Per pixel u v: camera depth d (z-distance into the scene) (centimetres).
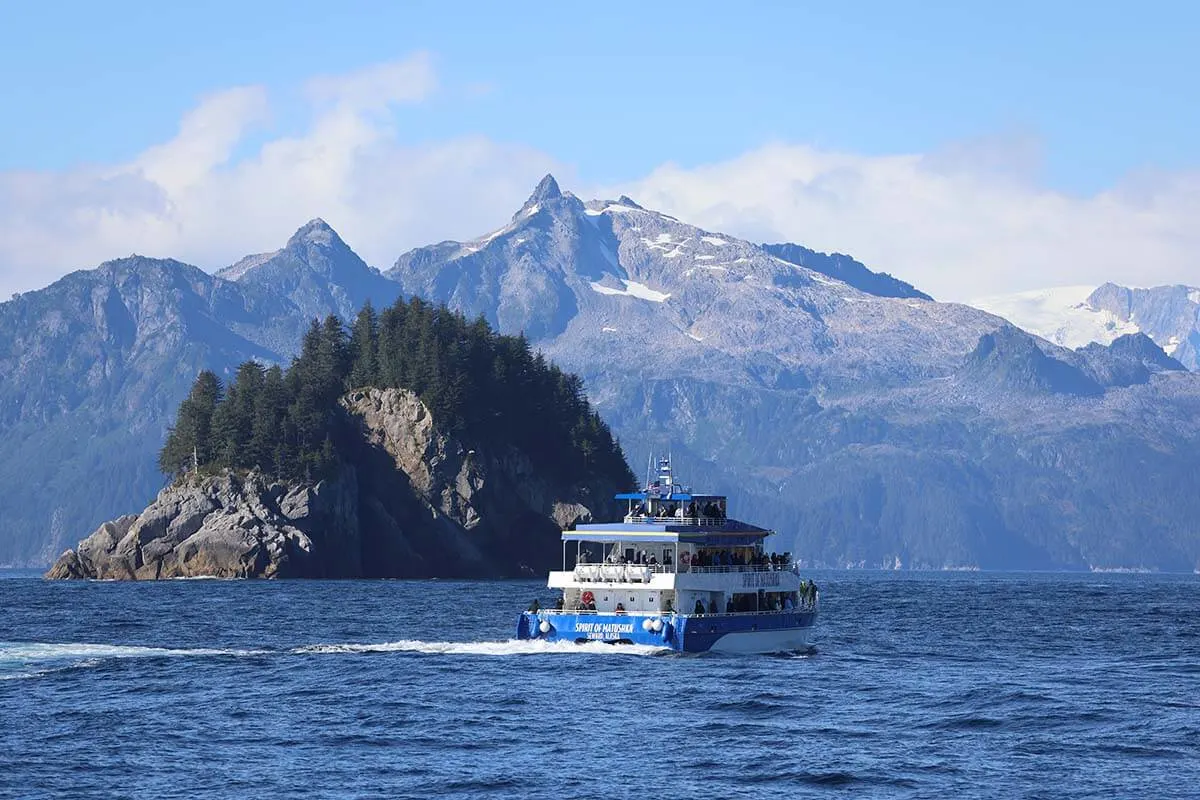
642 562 14150
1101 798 8250
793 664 13962
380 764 8944
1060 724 10488
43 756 9075
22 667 13100
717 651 14012
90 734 9788
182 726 10100
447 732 9956
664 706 11056
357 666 13112
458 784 8431
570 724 10275
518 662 13388
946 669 13962
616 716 10600
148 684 12044
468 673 12644
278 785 8375
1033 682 12925
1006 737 9981
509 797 8150
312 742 9600
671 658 13688
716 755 9281
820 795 8275
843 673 13288
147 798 8050
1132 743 9781
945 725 10406
